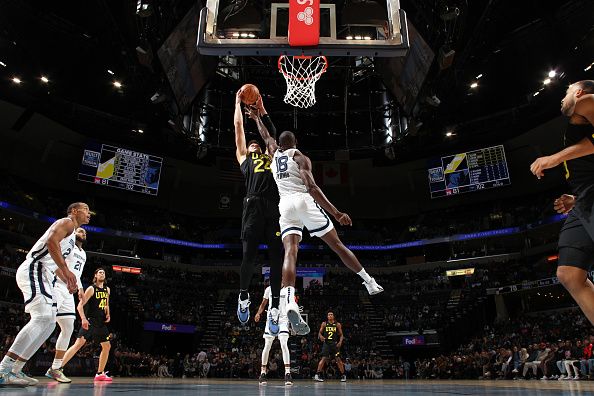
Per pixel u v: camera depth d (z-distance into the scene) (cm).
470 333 2728
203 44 660
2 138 3077
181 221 3956
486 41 2280
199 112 2983
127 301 2805
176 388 424
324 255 3822
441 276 3456
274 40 666
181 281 3428
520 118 2878
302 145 3338
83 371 1738
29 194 3225
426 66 1983
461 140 3219
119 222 3544
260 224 473
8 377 464
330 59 2628
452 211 3853
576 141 309
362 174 3869
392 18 669
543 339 2152
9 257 2561
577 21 2181
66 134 3156
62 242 565
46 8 2155
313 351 2452
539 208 3319
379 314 3164
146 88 2366
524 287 2752
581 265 315
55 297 511
